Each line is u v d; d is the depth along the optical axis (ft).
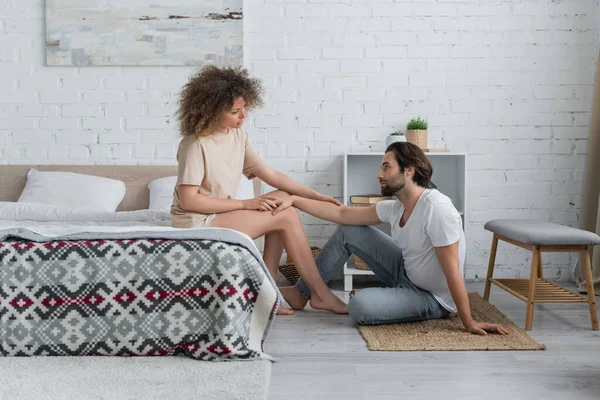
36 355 7.17
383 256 9.79
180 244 7.16
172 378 6.47
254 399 5.93
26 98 13.07
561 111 12.98
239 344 7.08
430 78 12.99
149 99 13.05
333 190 13.16
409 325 9.23
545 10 12.85
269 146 13.12
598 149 12.25
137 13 12.88
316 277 9.93
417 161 9.05
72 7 12.87
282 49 12.97
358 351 8.07
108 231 7.48
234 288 7.07
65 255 7.13
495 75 12.98
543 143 13.02
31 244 7.19
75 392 6.08
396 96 13.03
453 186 13.09
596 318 9.12
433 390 6.66
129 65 13.00
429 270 9.16
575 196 13.07
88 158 13.10
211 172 9.18
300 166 13.14
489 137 13.04
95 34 12.92
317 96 13.04
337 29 12.96
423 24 12.93
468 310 8.80
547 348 8.18
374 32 12.96
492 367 7.40
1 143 13.10
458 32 12.93
